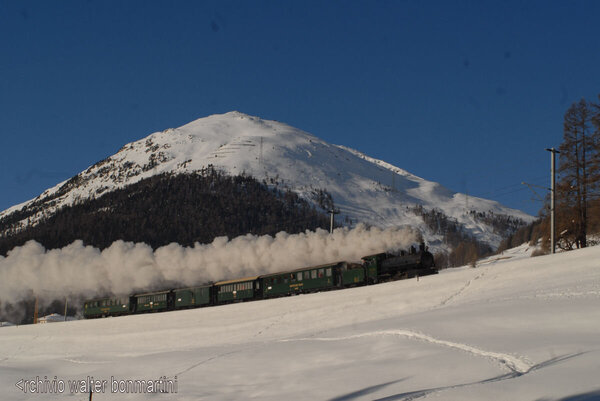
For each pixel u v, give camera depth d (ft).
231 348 126.93
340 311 142.61
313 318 144.46
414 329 96.53
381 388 66.74
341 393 68.44
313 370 85.20
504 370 63.46
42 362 170.71
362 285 172.45
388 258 171.01
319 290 180.04
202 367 104.68
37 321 287.28
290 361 94.63
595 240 185.98
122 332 194.59
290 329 141.59
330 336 111.86
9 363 186.60
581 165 172.45
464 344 79.97
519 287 119.65
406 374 70.74
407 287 143.23
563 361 61.87
